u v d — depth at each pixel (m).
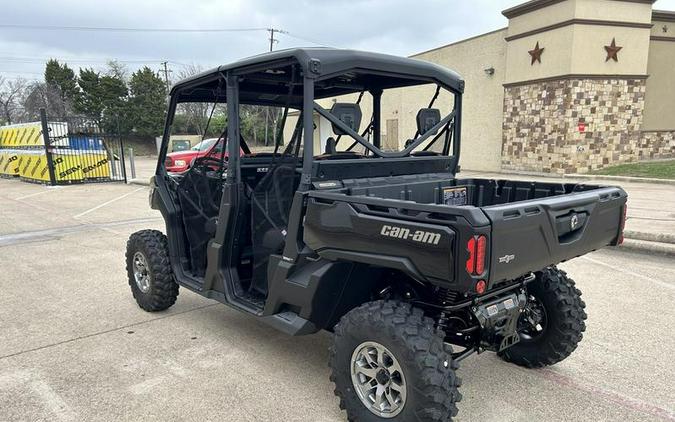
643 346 3.92
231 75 3.54
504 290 3.01
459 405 3.11
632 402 3.13
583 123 15.78
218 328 4.43
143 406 3.12
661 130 17.11
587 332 4.19
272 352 3.93
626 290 5.26
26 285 5.78
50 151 16.56
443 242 2.32
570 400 3.16
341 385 2.84
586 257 6.69
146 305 4.79
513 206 2.46
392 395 2.67
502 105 18.23
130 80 52.28
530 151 17.11
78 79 51.88
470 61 19.39
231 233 3.72
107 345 4.07
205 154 4.14
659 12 16.38
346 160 3.23
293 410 3.08
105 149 18.02
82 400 3.21
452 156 4.01
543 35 16.14
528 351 3.57
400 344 2.53
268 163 4.34
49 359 3.81
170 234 4.52
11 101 54.41
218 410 3.07
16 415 3.04
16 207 12.12
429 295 2.95
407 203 2.49
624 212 3.31
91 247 7.78
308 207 2.97
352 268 2.97
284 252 3.18
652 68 16.77
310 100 3.02
